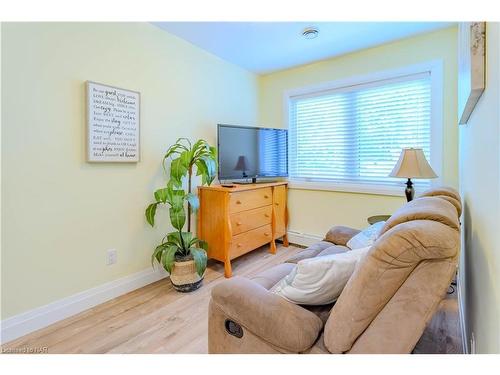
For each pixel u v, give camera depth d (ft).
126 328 5.72
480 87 2.86
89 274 6.52
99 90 6.45
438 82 7.86
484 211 3.01
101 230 6.73
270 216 10.30
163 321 5.98
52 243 5.87
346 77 9.64
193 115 8.98
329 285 3.27
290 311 3.20
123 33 6.98
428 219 2.82
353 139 9.72
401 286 2.64
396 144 8.82
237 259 9.87
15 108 5.29
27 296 5.54
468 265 4.49
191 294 7.23
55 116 5.82
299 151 11.24
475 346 3.55
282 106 11.41
